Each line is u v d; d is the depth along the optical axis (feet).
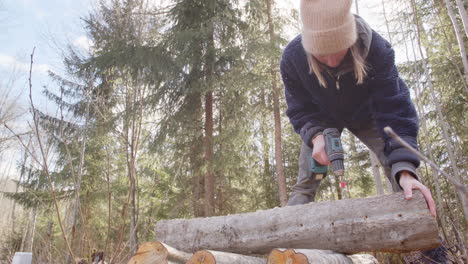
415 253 8.25
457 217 11.85
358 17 6.41
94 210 27.32
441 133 24.68
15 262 9.11
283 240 6.20
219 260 5.09
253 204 38.73
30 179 29.09
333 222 5.84
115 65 24.08
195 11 32.37
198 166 31.22
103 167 27.96
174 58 28.63
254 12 32.12
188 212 32.14
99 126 22.09
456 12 23.02
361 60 5.81
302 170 7.86
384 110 6.42
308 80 6.97
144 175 24.43
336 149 6.41
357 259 7.38
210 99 32.91
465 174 19.26
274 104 34.65
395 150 5.90
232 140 31.27
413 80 24.62
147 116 27.86
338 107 7.22
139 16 22.56
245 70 30.58
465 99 24.23
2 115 25.17
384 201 5.54
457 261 9.46
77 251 9.99
